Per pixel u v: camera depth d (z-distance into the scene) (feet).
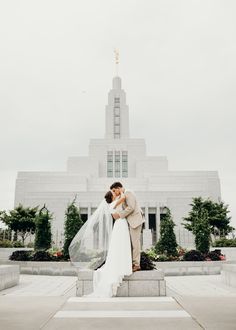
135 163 235.61
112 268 26.84
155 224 192.95
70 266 61.46
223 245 107.76
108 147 238.48
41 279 53.06
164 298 25.38
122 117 252.83
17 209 140.67
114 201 28.32
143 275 27.20
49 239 75.05
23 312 19.72
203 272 62.90
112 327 15.53
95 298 25.55
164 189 209.05
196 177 211.61
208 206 146.20
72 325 16.01
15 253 70.90
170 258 66.49
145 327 15.51
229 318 17.60
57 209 182.91
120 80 263.08
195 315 18.45
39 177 211.61
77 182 209.56
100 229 33.14
